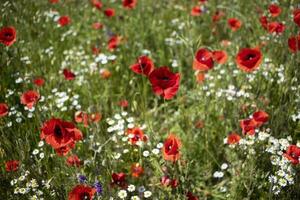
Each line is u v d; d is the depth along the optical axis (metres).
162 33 3.10
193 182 2.38
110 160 2.27
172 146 2.00
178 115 2.60
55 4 3.23
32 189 2.17
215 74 2.66
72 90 2.67
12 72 2.69
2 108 2.24
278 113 2.35
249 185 2.19
